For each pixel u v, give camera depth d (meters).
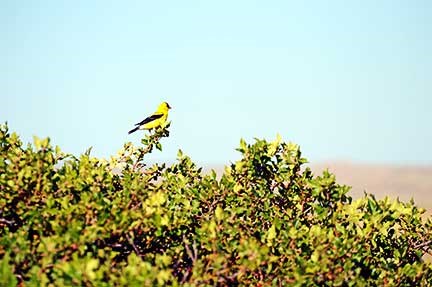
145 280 11.48
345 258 14.12
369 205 15.50
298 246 14.19
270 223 16.19
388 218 15.48
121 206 14.13
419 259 16.19
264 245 13.89
